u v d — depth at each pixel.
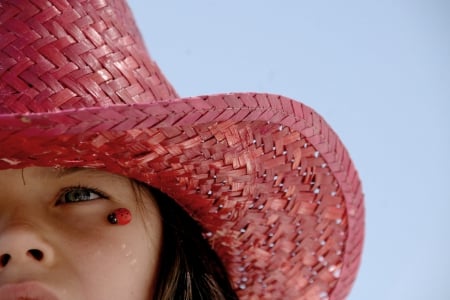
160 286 2.25
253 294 2.54
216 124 2.00
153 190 2.26
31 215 2.02
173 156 2.00
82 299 2.01
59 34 1.98
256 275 2.49
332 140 2.26
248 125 2.07
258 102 2.00
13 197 2.03
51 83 1.93
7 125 1.71
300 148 2.21
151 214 2.23
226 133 2.04
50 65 1.94
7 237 1.97
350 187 2.35
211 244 2.43
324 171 2.29
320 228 2.39
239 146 2.09
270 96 2.04
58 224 2.04
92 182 2.10
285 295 2.51
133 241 2.14
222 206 2.23
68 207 2.08
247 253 2.44
